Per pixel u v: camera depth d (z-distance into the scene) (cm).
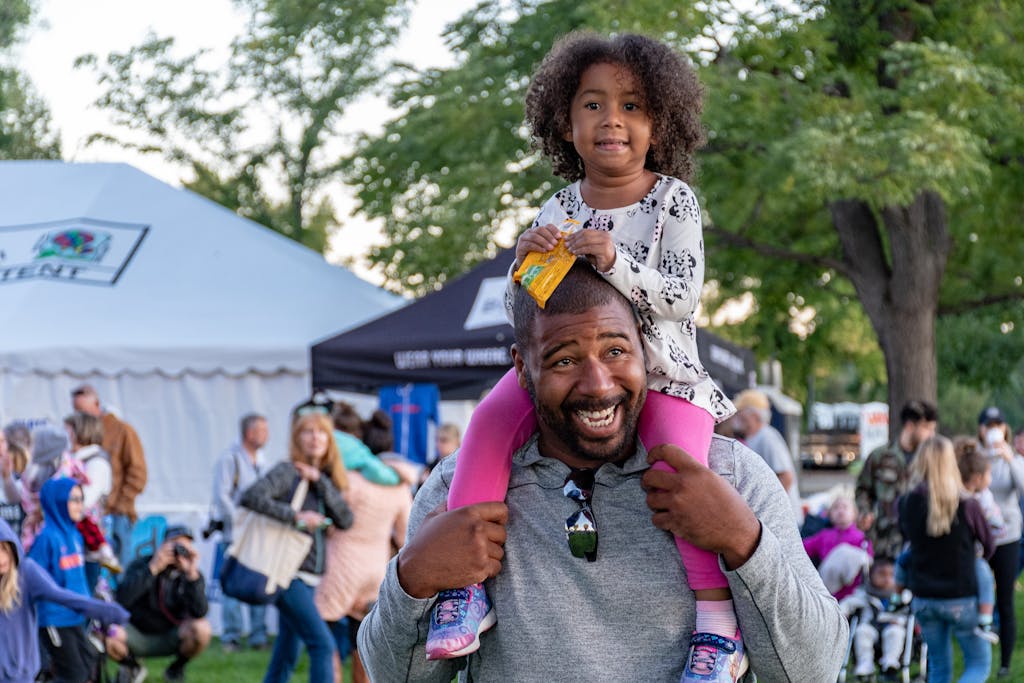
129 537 962
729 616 215
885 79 1434
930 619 765
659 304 224
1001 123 1336
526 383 227
